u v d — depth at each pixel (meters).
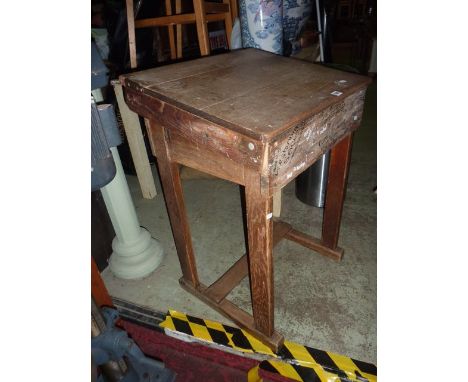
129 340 0.81
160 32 2.12
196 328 1.17
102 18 1.84
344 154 1.14
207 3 1.68
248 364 1.11
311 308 1.21
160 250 1.48
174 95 0.83
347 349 1.08
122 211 1.29
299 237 1.48
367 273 1.35
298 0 1.89
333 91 0.86
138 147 1.73
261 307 1.01
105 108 0.91
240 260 1.38
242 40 1.62
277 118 0.72
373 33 3.78
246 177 0.78
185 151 0.90
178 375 1.10
